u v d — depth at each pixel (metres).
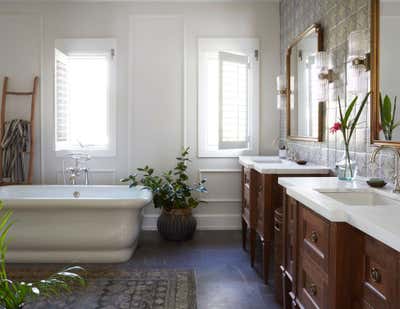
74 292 2.83
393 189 1.97
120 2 4.54
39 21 4.54
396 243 1.08
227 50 4.57
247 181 3.52
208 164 4.63
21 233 3.47
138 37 4.57
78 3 4.54
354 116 2.54
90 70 4.61
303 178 2.43
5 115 4.58
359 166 2.48
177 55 4.58
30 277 3.14
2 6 4.53
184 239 4.18
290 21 4.11
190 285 2.98
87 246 3.51
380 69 2.21
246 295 2.81
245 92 4.54
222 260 3.56
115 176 4.62
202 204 4.64
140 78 4.58
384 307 1.23
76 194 4.16
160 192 4.14
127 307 2.60
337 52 2.80
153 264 3.46
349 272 1.44
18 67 4.56
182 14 4.55
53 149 4.60
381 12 2.19
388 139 2.12
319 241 1.62
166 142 4.62
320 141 3.09
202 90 4.59
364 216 1.35
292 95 3.89
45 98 4.58
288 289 2.32
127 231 3.48
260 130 4.64
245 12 4.57
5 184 4.45
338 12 2.78
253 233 3.38
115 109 4.57
